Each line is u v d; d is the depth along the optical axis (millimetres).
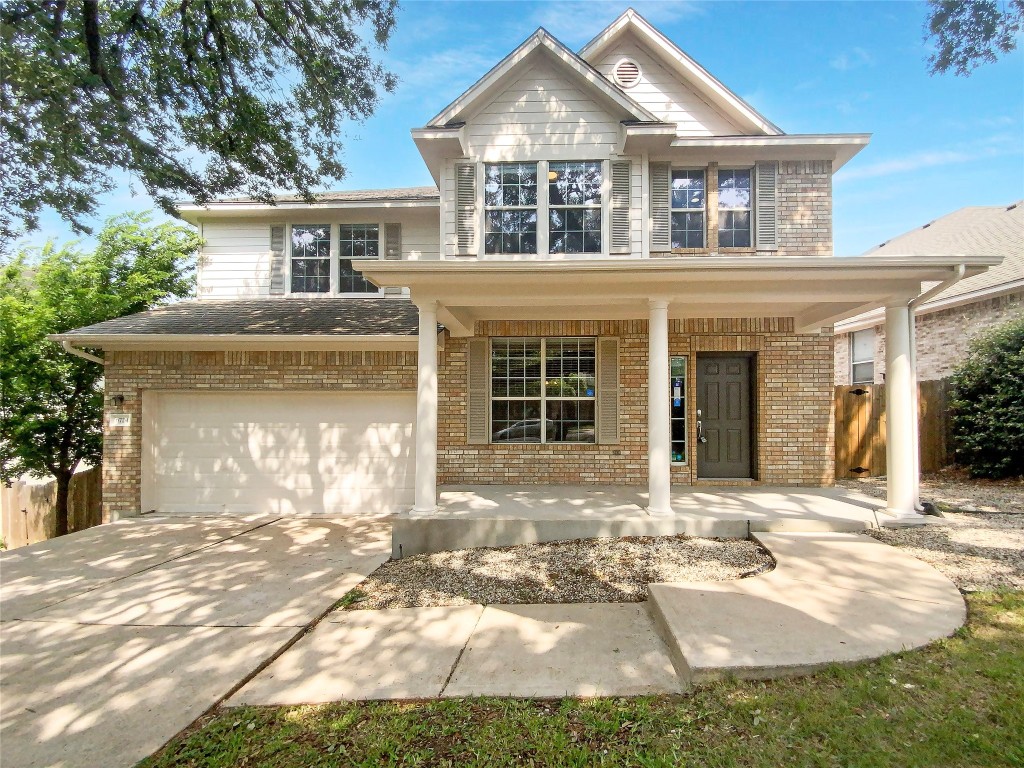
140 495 8438
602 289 6355
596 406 8758
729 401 8781
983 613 3775
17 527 10727
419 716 2963
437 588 5129
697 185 8742
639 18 8844
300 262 10617
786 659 3164
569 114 8539
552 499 7375
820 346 8438
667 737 2646
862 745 2459
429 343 6461
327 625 4344
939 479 9297
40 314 10141
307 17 7180
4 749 2809
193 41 7066
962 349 11180
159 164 7059
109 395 8492
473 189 8500
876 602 3977
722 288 6289
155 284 12109
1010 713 2607
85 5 5992
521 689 3205
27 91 5574
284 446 8633
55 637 4203
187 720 3055
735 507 6766
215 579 5535
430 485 6453
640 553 5660
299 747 2727
